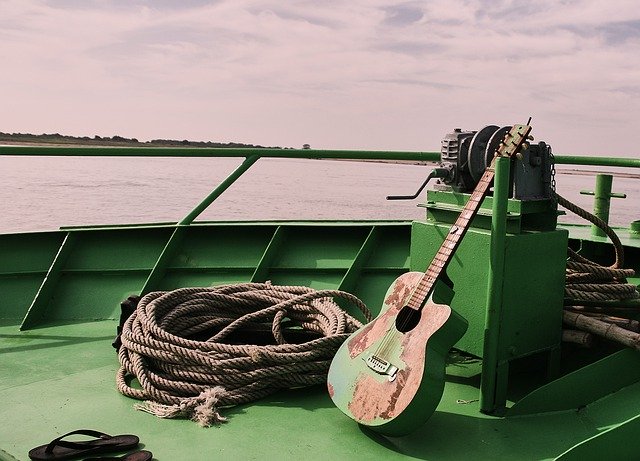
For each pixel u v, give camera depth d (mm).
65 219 19484
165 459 2494
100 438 2594
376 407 2613
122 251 4699
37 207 22766
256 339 3846
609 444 2414
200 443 2639
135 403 3039
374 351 2793
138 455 2447
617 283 3514
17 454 2510
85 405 3006
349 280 4488
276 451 2580
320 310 3725
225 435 2721
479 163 3084
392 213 25469
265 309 3672
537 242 2982
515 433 2762
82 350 3801
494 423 2848
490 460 2529
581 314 3225
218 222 4895
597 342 3570
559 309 3162
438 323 2619
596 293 3297
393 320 2822
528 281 2979
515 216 2916
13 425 2781
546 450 2615
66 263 4602
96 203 25000
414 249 3396
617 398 2955
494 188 2768
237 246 4762
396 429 2564
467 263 3105
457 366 3566
